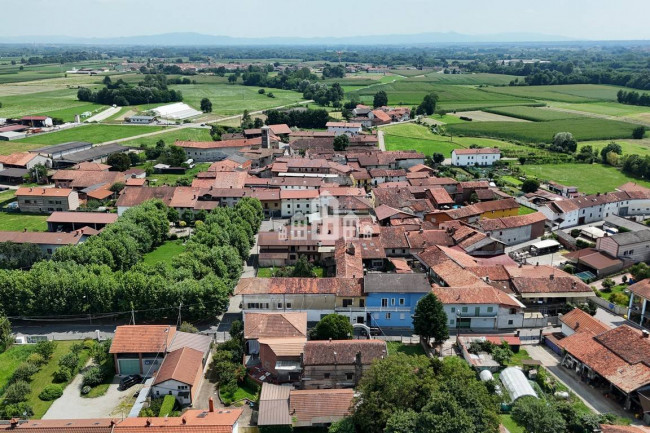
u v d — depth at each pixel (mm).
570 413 77188
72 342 103000
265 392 83312
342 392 81375
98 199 189500
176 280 114438
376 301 107750
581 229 161375
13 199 196875
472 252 140250
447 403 63344
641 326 105438
